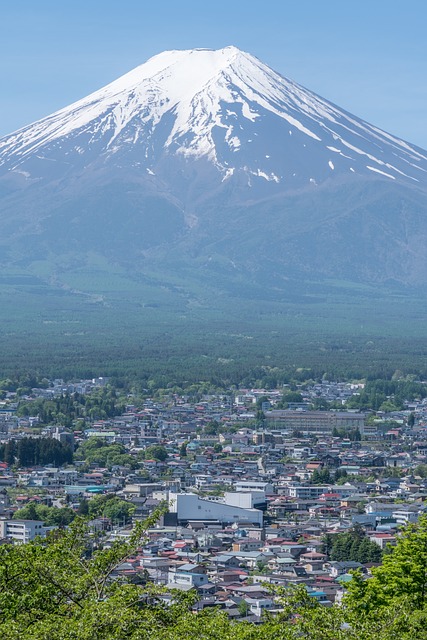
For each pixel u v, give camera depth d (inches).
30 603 6323.8
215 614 6702.8
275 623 6702.8
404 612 6722.4
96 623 6072.8
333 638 6530.5
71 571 6584.6
